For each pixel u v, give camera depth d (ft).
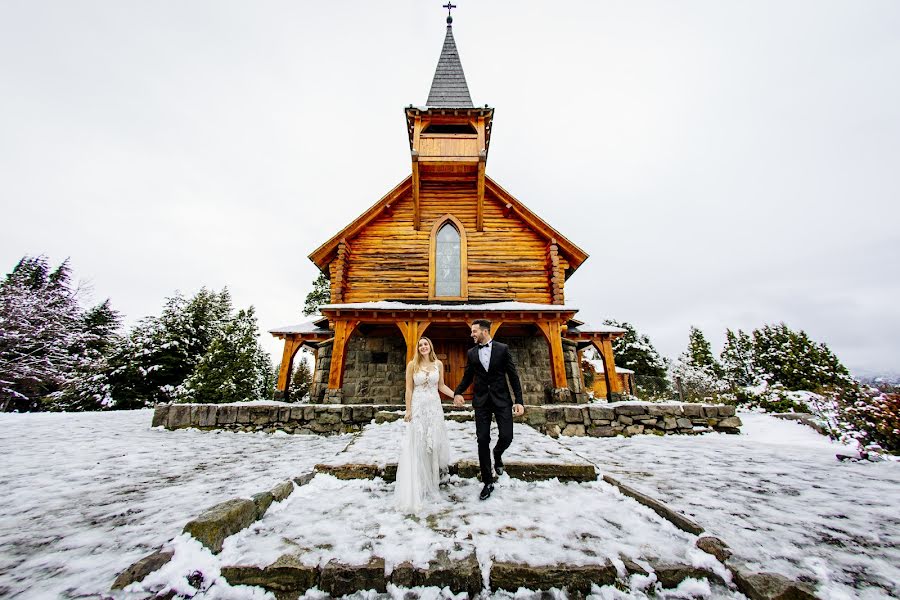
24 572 6.73
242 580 6.46
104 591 6.15
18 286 66.59
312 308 89.35
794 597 5.83
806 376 80.79
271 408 26.18
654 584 6.41
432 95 46.50
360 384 35.70
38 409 70.03
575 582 6.39
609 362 39.83
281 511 9.34
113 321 100.58
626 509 9.45
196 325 81.25
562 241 39.42
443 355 37.65
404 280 39.06
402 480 9.72
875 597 5.96
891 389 20.11
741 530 8.48
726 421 24.94
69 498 11.06
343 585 6.35
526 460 12.72
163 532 8.61
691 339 139.03
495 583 6.42
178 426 26.02
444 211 41.52
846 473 14.06
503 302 37.78
